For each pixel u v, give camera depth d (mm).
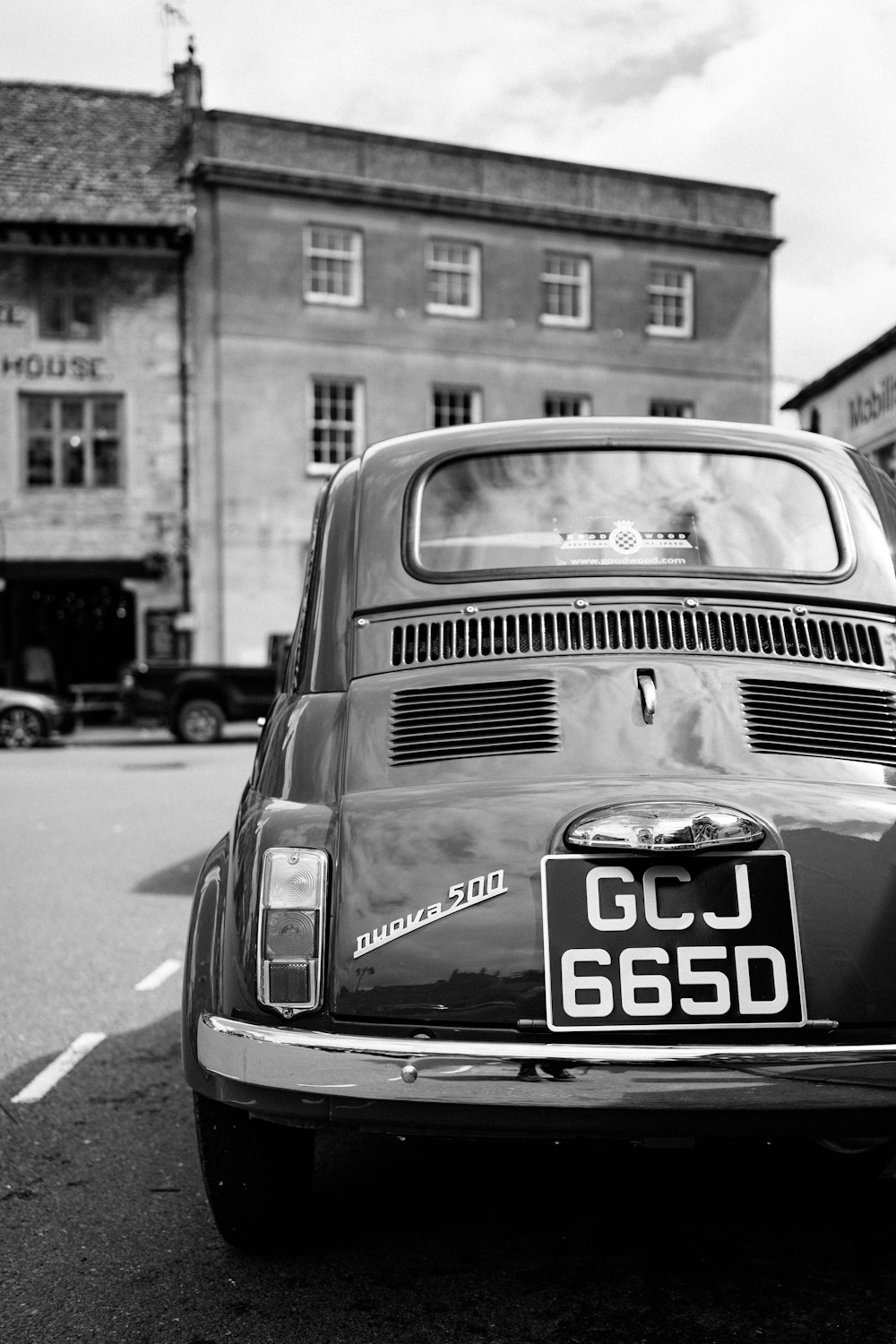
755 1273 2600
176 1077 4074
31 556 23453
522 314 26359
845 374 20453
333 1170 3264
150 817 10469
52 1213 3010
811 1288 2521
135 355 23797
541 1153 3377
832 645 2736
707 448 3137
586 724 2514
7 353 23375
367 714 2598
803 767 2467
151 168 24875
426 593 2830
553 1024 2211
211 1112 2578
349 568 2912
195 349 24016
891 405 18734
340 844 2371
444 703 2592
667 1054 2145
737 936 2240
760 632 2730
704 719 2520
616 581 2822
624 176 27422
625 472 3084
